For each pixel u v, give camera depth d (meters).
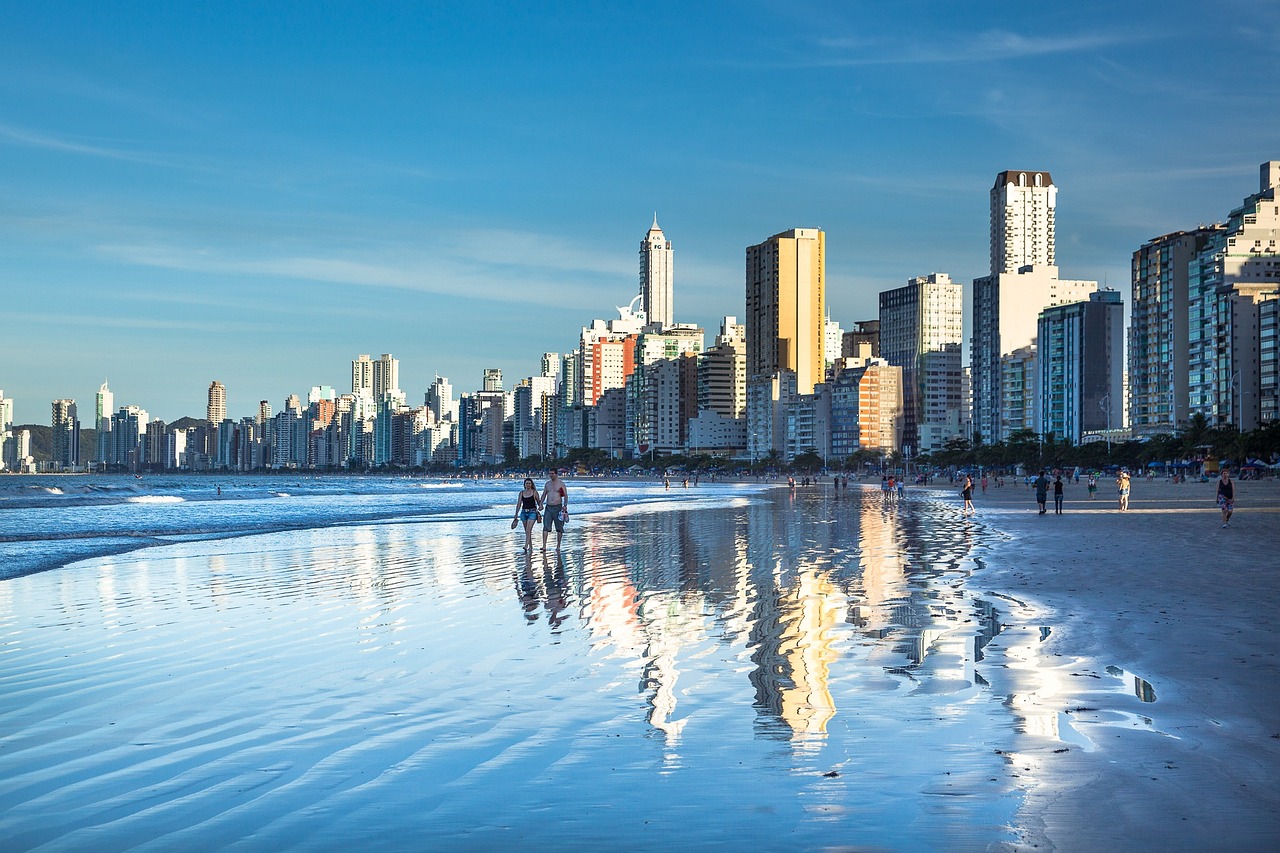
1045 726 9.27
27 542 39.00
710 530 42.91
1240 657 12.20
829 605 17.97
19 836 6.97
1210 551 27.48
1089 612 16.16
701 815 7.11
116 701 11.02
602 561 27.95
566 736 9.27
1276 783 7.58
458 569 26.11
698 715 9.97
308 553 32.19
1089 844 6.45
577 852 6.49
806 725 9.49
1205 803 7.16
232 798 7.70
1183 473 144.75
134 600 20.11
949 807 7.16
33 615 18.00
